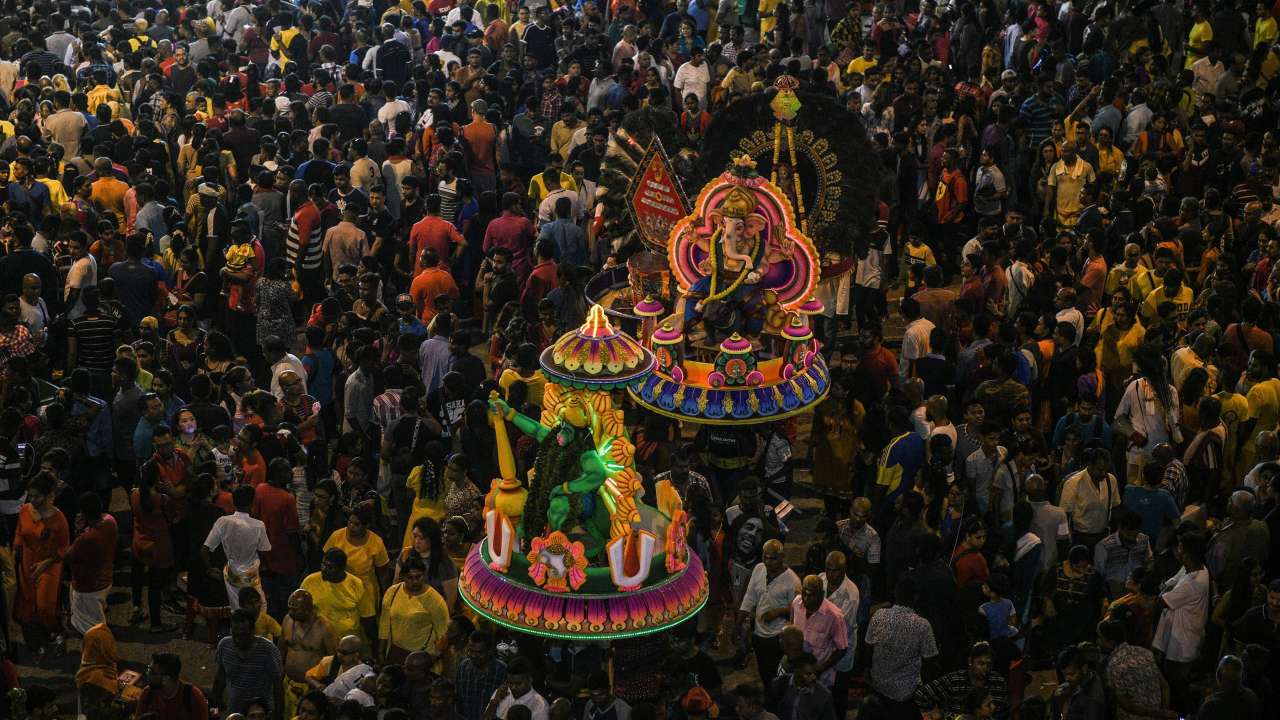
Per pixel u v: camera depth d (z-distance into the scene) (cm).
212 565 1414
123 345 1652
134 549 1484
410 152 2356
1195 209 2041
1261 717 1252
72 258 1877
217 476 1459
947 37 2902
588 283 1811
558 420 985
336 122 2362
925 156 2339
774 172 1638
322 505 1460
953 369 1727
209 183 2014
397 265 2094
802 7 2886
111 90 2495
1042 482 1447
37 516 1415
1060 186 2233
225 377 1631
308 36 2917
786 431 1734
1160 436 1639
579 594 957
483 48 2766
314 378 1697
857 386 1641
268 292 1827
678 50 2759
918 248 2014
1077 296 1897
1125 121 2414
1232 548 1426
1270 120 2412
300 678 1295
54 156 2189
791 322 1539
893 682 1277
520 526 994
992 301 1859
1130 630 1370
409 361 1653
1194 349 1698
